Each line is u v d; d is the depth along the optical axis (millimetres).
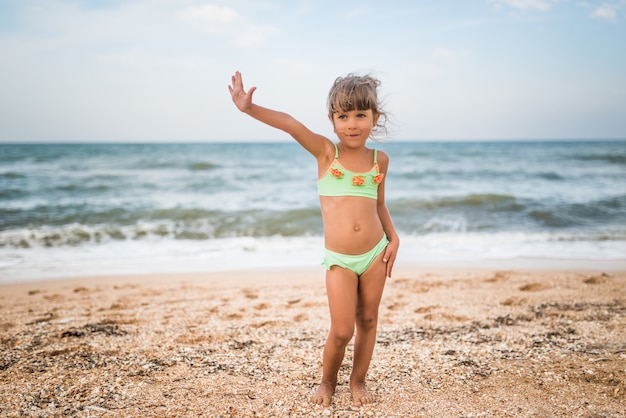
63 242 9398
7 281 6574
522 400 2816
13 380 3104
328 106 2770
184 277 6840
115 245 9250
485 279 6234
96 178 19828
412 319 4484
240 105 2596
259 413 2689
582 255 8320
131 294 5742
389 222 2936
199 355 3582
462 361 3416
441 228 11000
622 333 3936
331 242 2709
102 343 3830
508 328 4137
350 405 2791
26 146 54500
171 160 30141
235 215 12039
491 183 19422
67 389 2977
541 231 10602
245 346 3789
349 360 3541
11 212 12258
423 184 19312
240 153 40438
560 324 4219
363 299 2809
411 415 2672
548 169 24312
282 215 11992
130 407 2744
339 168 2709
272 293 5754
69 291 5977
